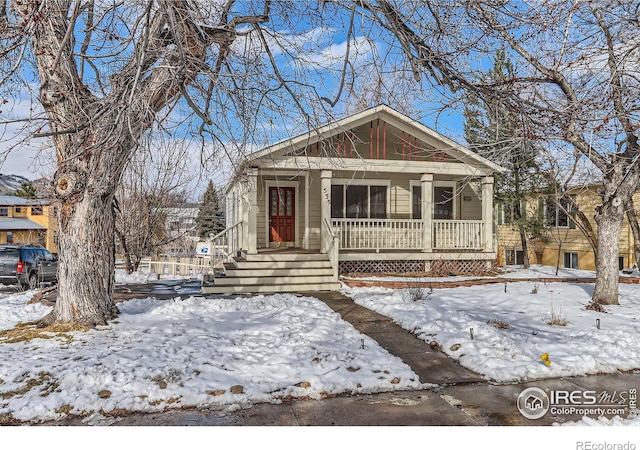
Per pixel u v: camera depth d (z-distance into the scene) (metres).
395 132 14.55
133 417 4.39
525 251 18.34
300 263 12.29
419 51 5.88
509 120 6.91
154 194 17.83
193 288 12.54
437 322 7.58
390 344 6.86
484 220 14.85
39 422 4.29
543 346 6.46
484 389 5.16
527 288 11.58
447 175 15.96
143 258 19.31
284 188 15.41
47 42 6.58
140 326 7.27
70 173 7.04
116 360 5.50
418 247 14.60
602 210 9.64
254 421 4.29
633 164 8.23
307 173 14.27
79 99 6.38
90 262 7.27
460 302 9.59
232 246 16.59
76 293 7.20
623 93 7.25
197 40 6.21
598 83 7.02
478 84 6.27
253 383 5.12
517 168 16.53
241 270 11.80
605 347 6.41
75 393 4.71
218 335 6.80
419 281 12.34
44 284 15.83
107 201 7.49
